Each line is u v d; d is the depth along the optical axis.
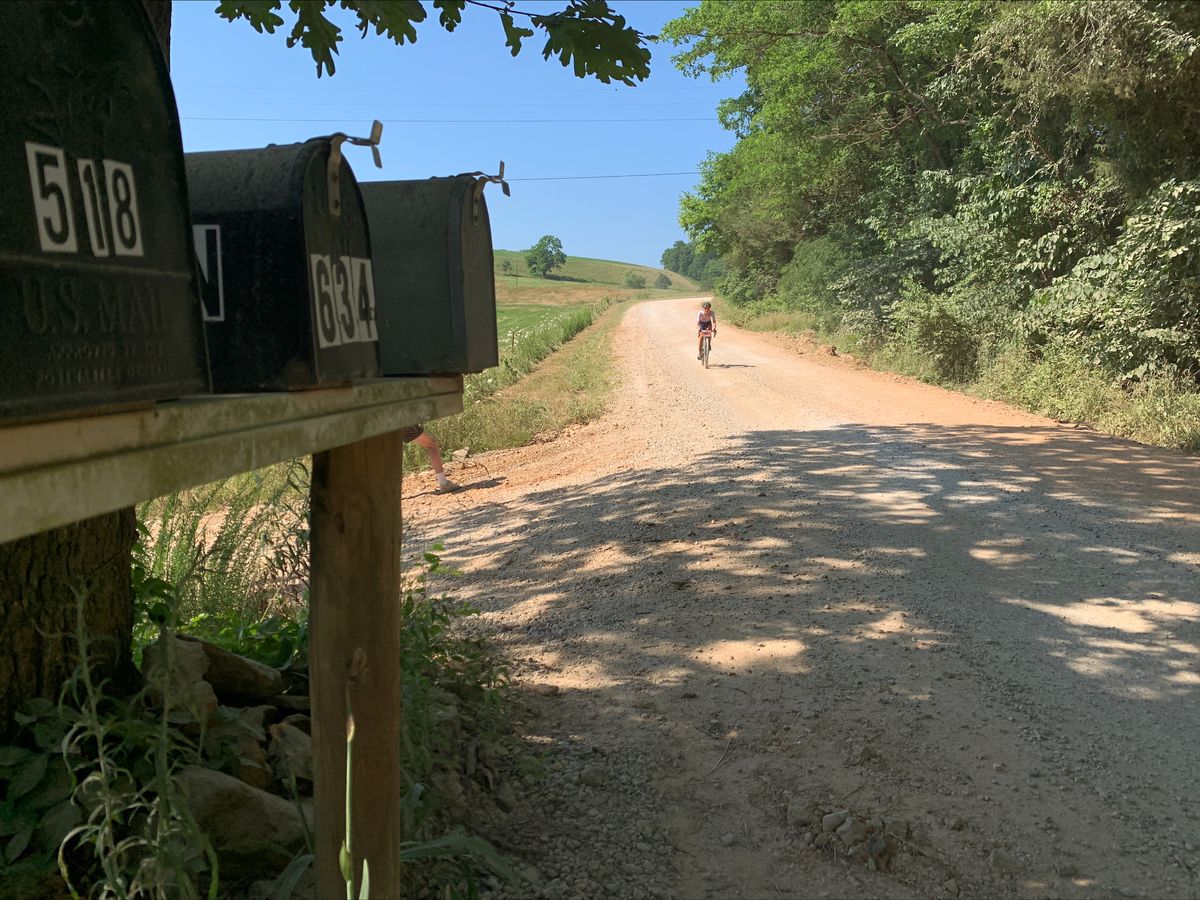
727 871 2.95
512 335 33.12
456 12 3.27
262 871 2.45
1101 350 13.84
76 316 1.04
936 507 7.61
